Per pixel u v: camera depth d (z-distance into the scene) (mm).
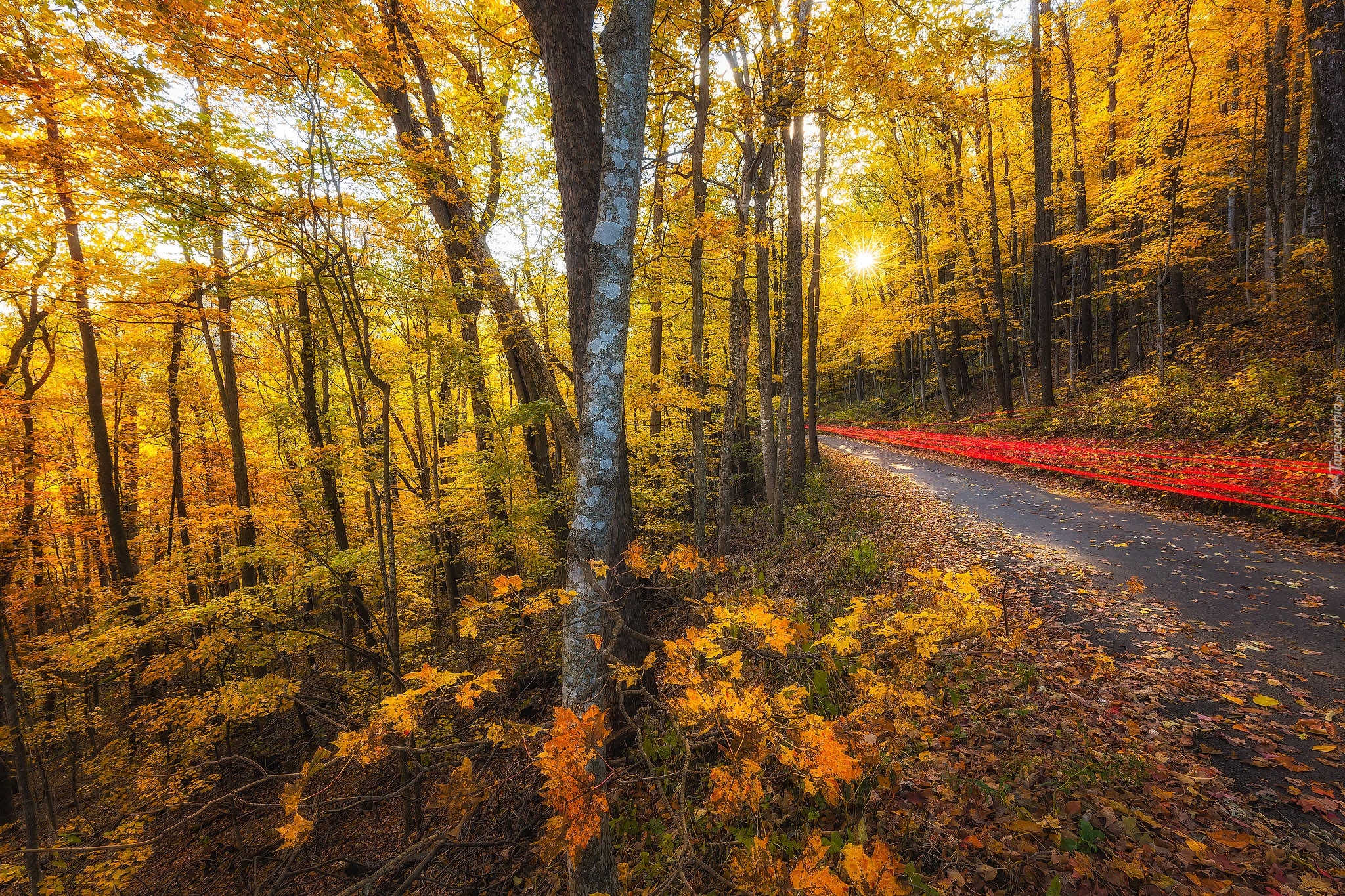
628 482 4086
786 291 11367
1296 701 3498
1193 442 9578
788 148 10570
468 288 6934
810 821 2771
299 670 8922
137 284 5844
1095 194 15609
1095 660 4254
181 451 12008
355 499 12672
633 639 3898
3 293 5445
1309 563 5652
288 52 4285
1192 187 11836
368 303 6320
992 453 14469
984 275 18438
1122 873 2309
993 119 16859
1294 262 11797
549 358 8828
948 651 3545
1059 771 2961
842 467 16578
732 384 9008
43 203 4844
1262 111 13172
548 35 3709
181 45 3971
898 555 7305
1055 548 7105
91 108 4195
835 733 1829
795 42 7066
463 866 3107
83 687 7641
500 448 8680
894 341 21719
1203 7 10617
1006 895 2309
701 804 2943
